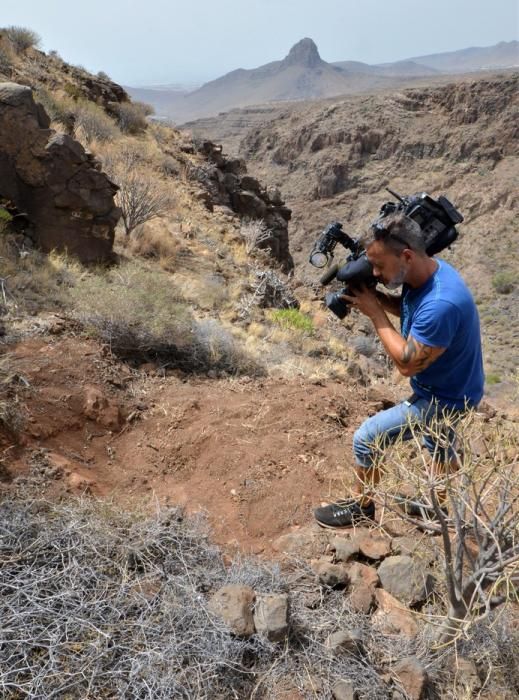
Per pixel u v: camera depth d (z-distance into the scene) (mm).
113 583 2877
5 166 7305
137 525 3258
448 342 2877
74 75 20250
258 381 5914
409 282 2941
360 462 3400
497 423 3137
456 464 3215
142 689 2428
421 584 3176
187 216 13094
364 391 6258
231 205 19047
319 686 2633
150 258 9555
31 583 2729
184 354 6016
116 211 8039
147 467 4281
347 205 148375
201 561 3217
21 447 3955
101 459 4281
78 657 2484
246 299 9148
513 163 133125
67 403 4492
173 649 2576
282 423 4867
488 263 104000
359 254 3188
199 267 10156
